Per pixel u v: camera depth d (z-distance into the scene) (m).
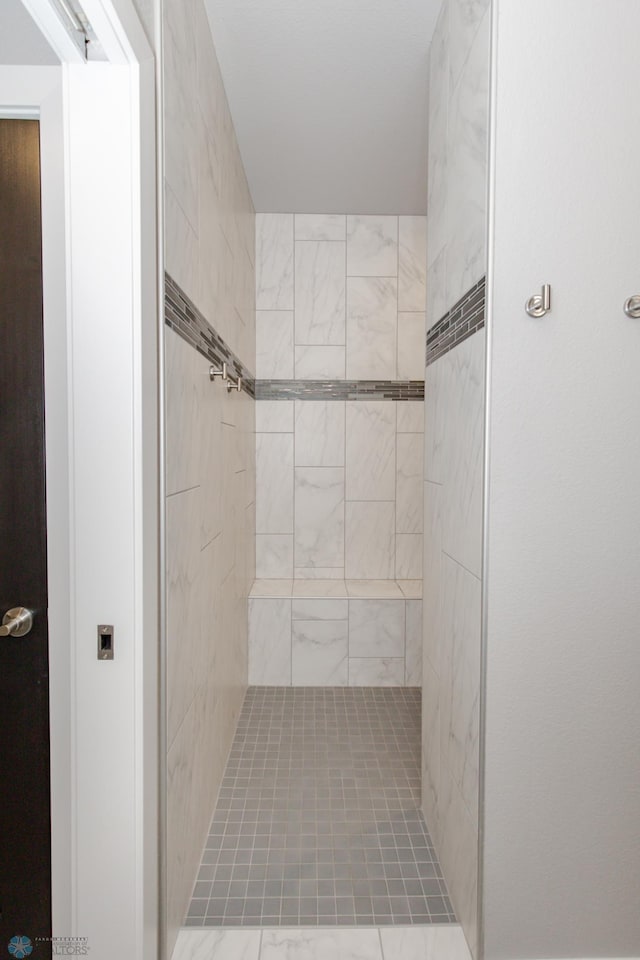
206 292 1.65
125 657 1.08
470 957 1.30
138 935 1.10
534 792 1.27
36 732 1.14
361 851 1.63
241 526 2.52
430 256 1.75
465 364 1.38
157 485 1.16
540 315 1.21
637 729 1.27
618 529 1.25
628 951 1.29
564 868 1.27
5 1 1.01
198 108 1.52
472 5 1.32
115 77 1.01
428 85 1.97
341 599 2.78
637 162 1.21
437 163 1.66
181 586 1.35
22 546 1.12
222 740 1.98
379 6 1.61
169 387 1.23
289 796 1.89
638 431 1.24
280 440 3.13
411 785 1.96
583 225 1.21
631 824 1.28
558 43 1.19
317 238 3.12
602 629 1.26
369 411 3.15
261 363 3.12
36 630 1.13
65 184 1.02
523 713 1.26
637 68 1.20
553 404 1.23
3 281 1.09
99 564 1.07
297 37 1.74
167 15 1.19
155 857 1.16
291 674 2.79
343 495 3.15
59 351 1.06
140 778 1.09
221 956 1.29
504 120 1.19
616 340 1.23
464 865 1.37
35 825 1.15
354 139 2.35
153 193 1.11
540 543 1.25
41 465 1.11
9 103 1.03
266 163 2.55
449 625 1.52
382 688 2.78
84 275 1.03
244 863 1.58
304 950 1.31
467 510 1.36
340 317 3.13
